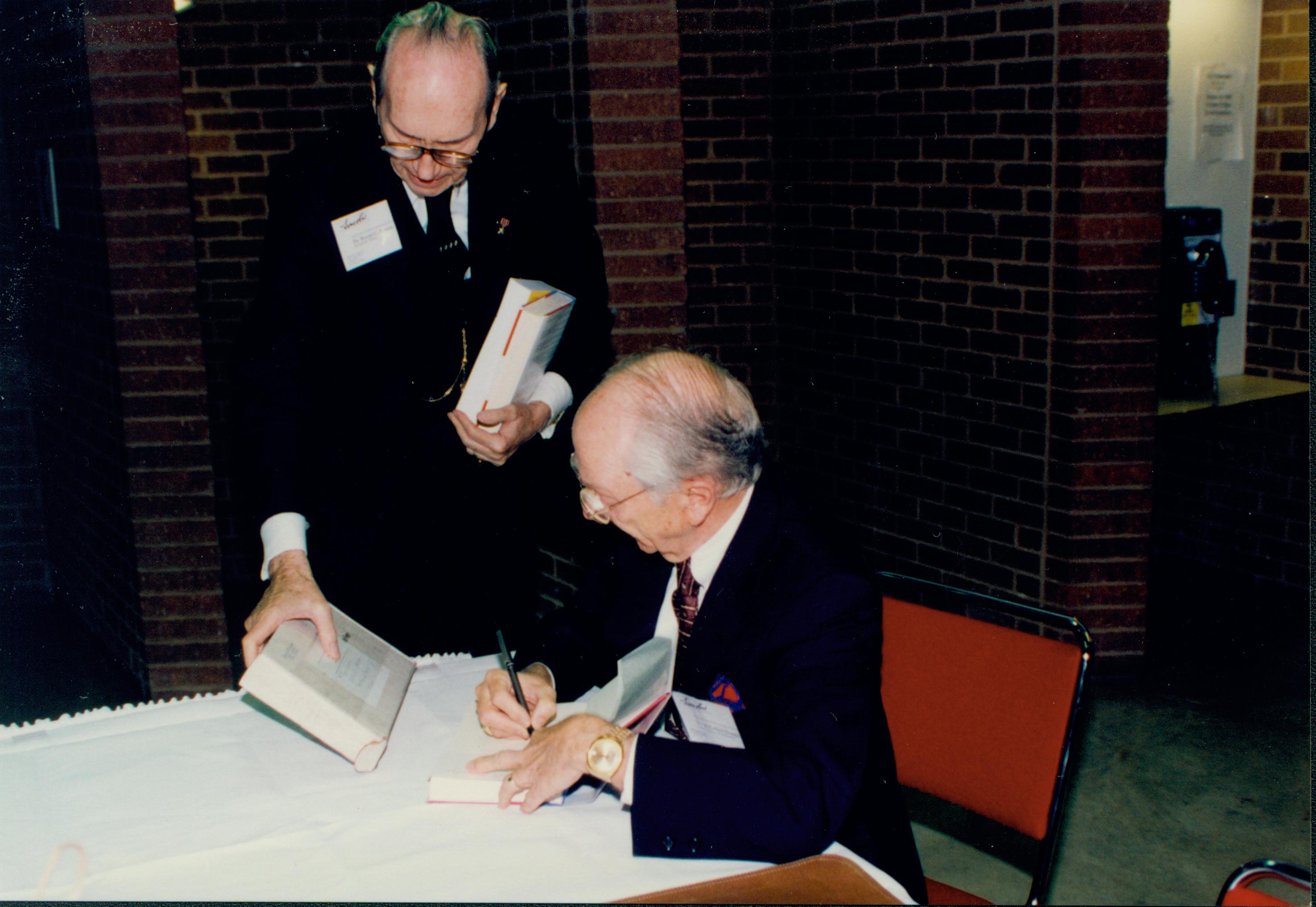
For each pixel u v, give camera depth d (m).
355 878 1.20
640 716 1.41
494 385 2.00
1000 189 3.42
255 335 2.07
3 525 4.23
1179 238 3.71
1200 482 4.18
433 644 2.28
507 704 1.48
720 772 1.28
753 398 4.50
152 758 1.47
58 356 3.77
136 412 3.24
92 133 3.10
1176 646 3.68
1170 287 3.71
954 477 3.76
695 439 1.37
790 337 4.40
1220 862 2.59
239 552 4.30
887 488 4.04
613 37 3.14
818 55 4.04
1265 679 3.45
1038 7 3.20
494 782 1.35
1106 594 3.42
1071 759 1.62
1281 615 3.90
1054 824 1.60
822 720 1.34
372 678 1.56
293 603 1.59
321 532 2.19
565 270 2.30
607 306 2.41
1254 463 3.99
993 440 3.59
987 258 3.50
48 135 3.47
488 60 1.83
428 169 1.84
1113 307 3.23
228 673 3.41
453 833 1.29
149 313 3.20
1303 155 3.79
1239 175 3.94
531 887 1.19
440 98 1.75
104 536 3.58
